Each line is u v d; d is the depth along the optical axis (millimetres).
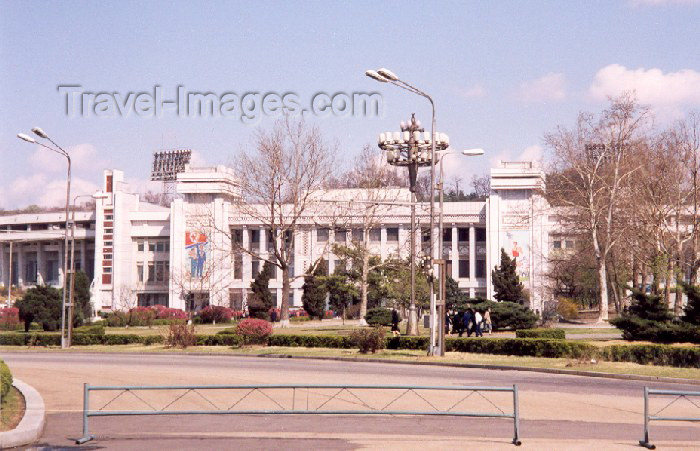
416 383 24438
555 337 40219
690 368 28719
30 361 36062
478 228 104000
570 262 77938
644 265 61312
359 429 15500
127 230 112062
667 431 15523
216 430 15383
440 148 43094
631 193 59969
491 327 53156
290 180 62969
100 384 24047
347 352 38531
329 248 100875
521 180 96625
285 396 20891
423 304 61969
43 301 59781
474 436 14617
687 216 60438
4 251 132625
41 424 14961
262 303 85875
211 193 104375
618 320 36094
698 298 34500
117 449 13133
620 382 25328
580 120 63531
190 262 101750
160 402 19797
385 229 103000
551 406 19188
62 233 120125
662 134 58625
